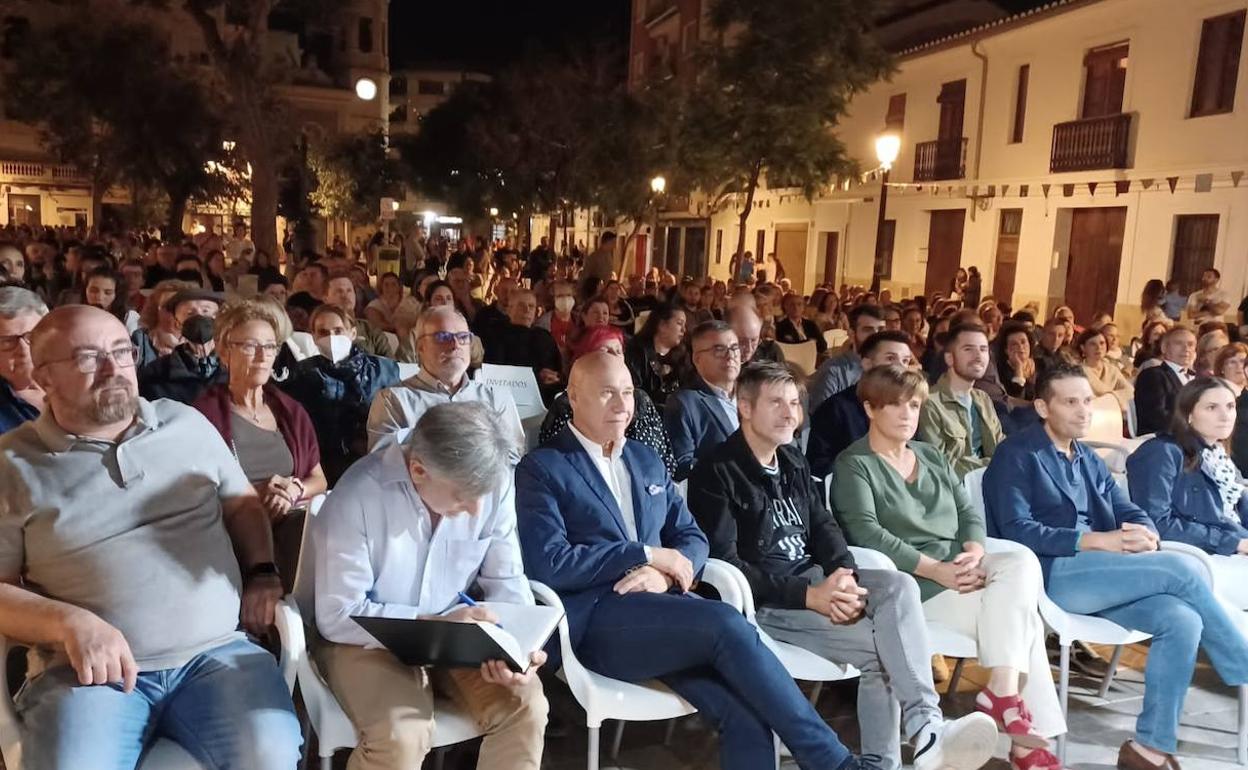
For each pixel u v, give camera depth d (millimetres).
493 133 29812
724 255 28391
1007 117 18016
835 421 5148
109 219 24062
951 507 4113
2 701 2539
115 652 2508
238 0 17156
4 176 34969
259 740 2602
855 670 3535
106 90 24094
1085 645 4832
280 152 23016
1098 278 16297
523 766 2893
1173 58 14625
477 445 2805
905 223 20734
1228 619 3850
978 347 5246
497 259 16703
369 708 2768
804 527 3865
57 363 2662
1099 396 6844
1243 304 12344
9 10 31922
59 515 2629
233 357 3869
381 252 18219
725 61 16438
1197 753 3957
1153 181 14914
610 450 3631
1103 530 4383
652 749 3734
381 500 2920
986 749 3174
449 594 3076
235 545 3045
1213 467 4562
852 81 16609
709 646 3127
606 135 23953
